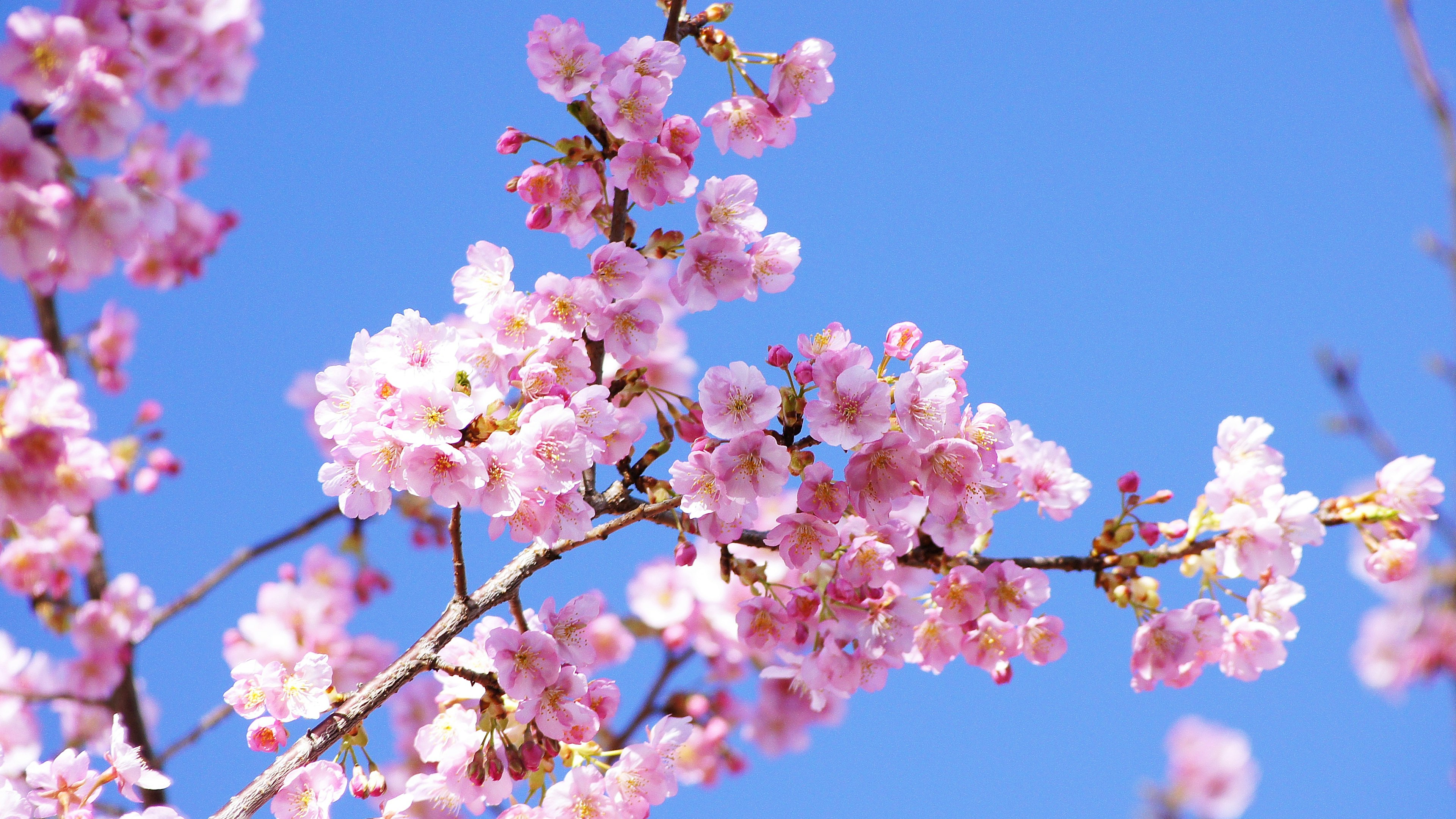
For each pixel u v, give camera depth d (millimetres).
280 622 7312
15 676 7027
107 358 7570
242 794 3391
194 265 7672
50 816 3631
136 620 6906
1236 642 3898
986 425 3660
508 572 3746
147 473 7039
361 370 3566
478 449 3354
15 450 3361
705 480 3590
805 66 4023
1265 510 3785
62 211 3150
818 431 3504
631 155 3807
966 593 3859
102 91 3057
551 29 3863
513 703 3713
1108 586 3928
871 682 3939
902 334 3711
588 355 3916
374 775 3650
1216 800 7031
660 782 3818
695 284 3883
